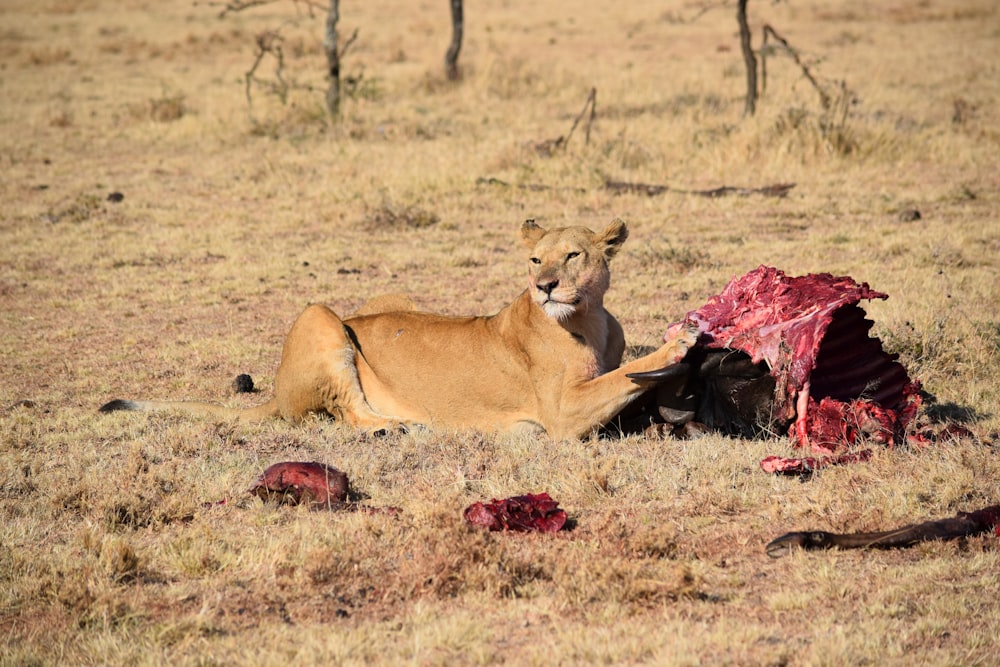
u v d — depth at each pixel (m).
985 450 9.66
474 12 76.44
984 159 26.50
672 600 7.31
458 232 22.20
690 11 70.94
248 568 8.01
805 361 9.84
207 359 14.73
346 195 25.16
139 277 19.36
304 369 11.55
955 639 6.51
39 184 27.27
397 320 11.77
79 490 9.48
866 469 9.38
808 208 22.70
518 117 34.56
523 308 10.79
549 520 8.55
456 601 7.47
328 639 6.79
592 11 74.19
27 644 6.90
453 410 11.33
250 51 57.06
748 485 9.30
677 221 22.31
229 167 29.11
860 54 47.72
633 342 14.41
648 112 34.41
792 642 6.58
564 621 7.07
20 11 78.81
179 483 9.73
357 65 49.00
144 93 42.81
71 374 14.16
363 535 8.34
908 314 14.52
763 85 34.66
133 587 7.79
